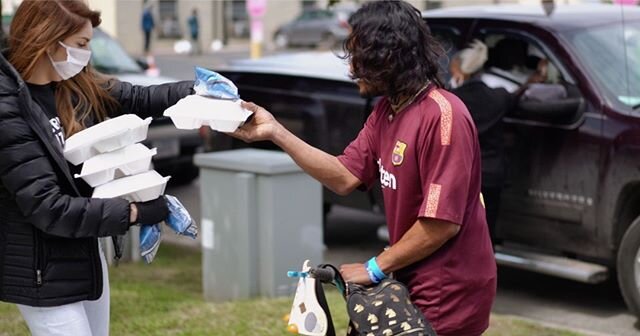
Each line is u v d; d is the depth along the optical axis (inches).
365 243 347.3
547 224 250.8
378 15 122.2
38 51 125.9
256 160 243.1
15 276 127.4
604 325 245.4
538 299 271.1
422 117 123.4
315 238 251.0
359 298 125.2
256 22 1131.3
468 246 127.0
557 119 244.2
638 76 244.7
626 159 230.5
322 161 137.3
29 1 126.3
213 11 1640.0
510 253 257.6
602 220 237.6
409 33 121.9
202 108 131.3
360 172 137.2
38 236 126.6
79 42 128.2
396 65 121.8
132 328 217.0
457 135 121.8
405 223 128.3
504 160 249.1
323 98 303.0
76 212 122.3
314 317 126.3
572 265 245.6
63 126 131.4
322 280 128.6
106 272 140.5
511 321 231.1
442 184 121.6
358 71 124.8
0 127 121.7
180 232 130.8
